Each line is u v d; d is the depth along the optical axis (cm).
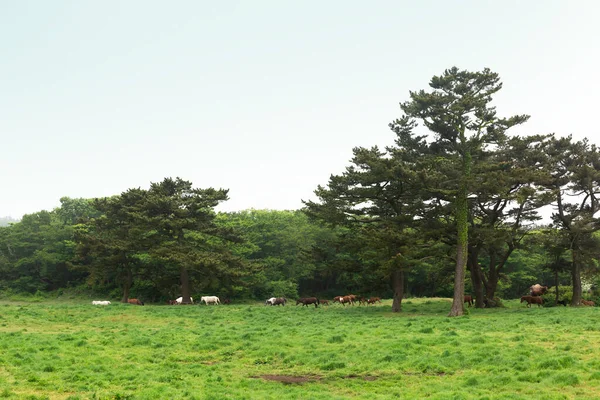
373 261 4569
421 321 3375
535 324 2980
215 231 6050
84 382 1747
